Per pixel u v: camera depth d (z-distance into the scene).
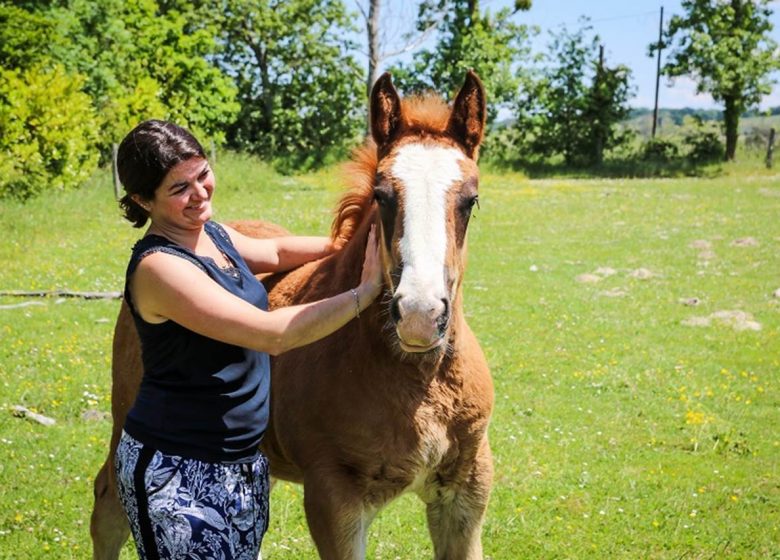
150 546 2.49
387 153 2.90
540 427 6.16
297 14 30.55
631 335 8.57
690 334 8.60
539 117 29.78
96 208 14.90
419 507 4.91
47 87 16.00
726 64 28.12
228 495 2.53
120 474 2.55
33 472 5.05
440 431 2.98
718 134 30.19
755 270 11.47
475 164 2.91
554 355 7.86
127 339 3.65
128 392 3.66
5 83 15.80
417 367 2.90
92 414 6.07
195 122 24.09
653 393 6.90
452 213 2.67
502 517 4.75
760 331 8.69
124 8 23.53
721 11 28.55
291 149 30.72
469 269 11.51
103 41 22.23
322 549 3.02
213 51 28.67
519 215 16.45
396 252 2.61
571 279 11.04
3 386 6.43
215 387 2.53
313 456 3.06
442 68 29.17
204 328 2.43
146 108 21.02
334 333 3.07
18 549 4.20
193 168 2.52
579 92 29.75
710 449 5.80
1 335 7.77
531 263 11.92
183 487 2.47
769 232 14.16
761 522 4.73
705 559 4.32
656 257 12.39
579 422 6.28
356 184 3.40
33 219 13.27
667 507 4.91
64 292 9.37
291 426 3.14
